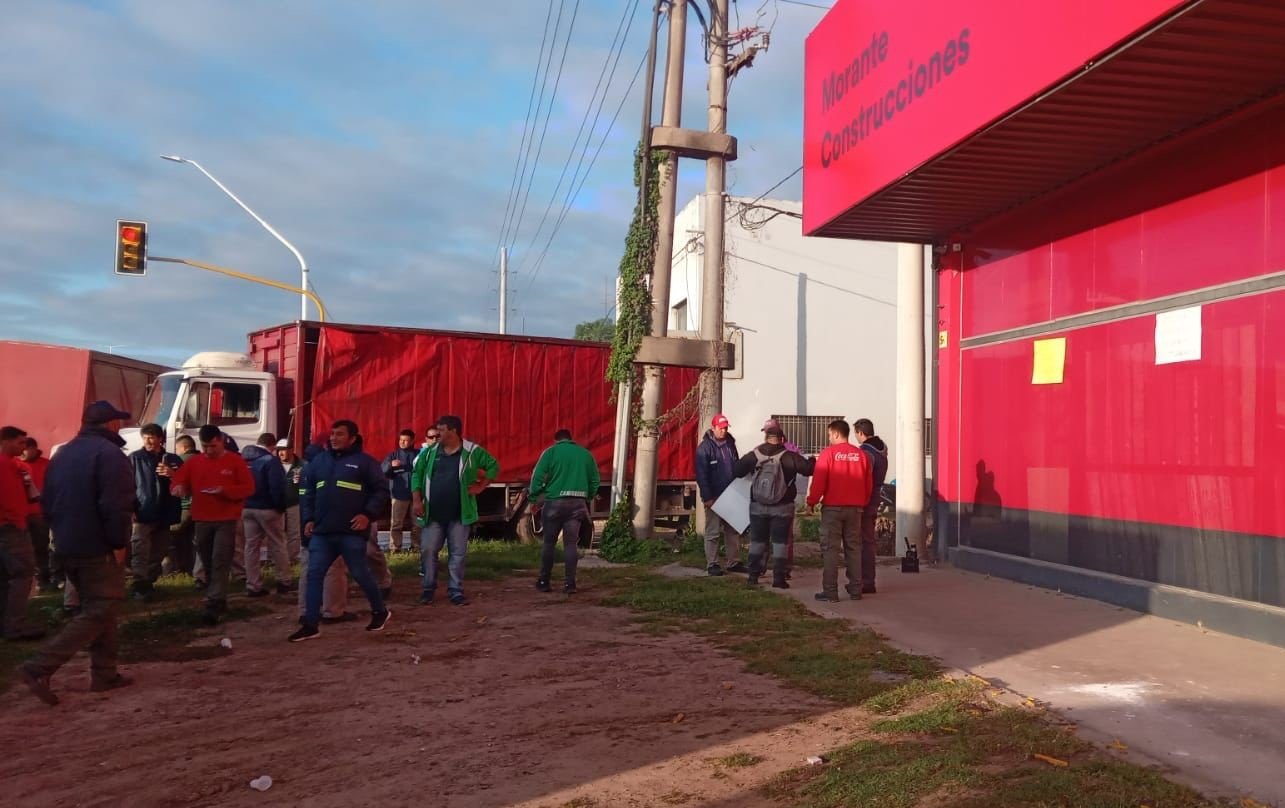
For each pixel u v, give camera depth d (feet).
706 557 39.19
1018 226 32.17
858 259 79.36
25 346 54.03
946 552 37.01
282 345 49.37
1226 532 23.44
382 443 48.88
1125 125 23.48
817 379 78.28
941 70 25.41
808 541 51.75
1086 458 28.68
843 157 32.01
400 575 38.73
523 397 52.90
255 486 32.60
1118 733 15.79
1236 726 16.07
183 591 34.60
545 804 14.32
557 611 30.45
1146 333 26.21
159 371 67.15
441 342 50.75
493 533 54.54
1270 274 22.09
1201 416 24.18
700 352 45.83
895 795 13.51
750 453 34.06
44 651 20.33
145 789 15.48
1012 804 12.92
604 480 55.36
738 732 17.38
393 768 16.14
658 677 21.57
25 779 16.05
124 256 70.64
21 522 26.61
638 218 46.03
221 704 20.34
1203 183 24.11
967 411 35.65
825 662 21.77
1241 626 22.70
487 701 20.06
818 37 34.19
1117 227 27.35
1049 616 26.14
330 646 25.71
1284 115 21.68
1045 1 20.86
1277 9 16.83
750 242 77.25
